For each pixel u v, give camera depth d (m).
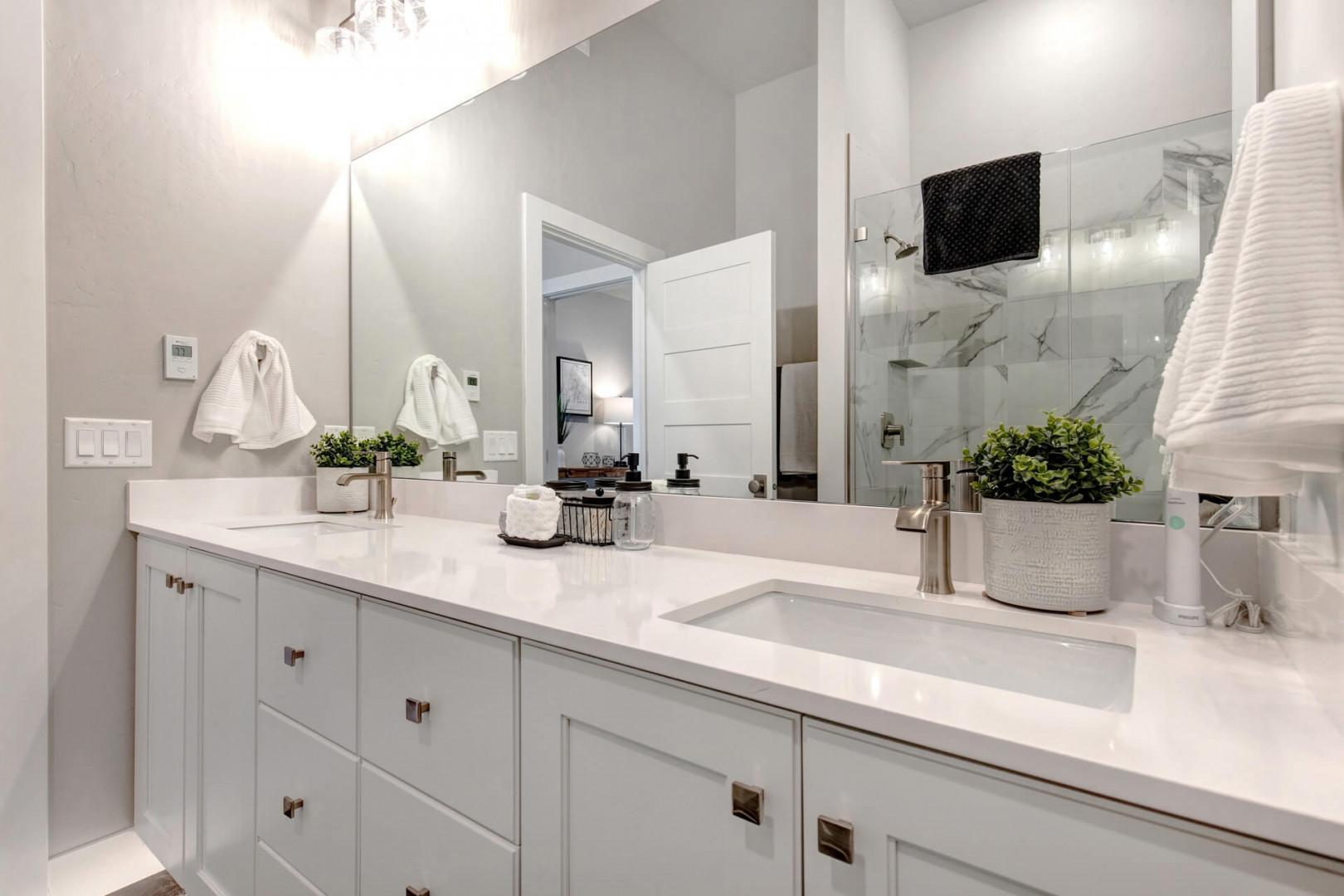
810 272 1.19
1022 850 0.45
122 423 1.60
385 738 0.94
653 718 0.65
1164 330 0.87
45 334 1.46
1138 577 0.87
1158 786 0.40
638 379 1.43
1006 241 0.98
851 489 1.13
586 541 1.37
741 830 0.59
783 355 1.22
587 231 1.53
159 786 1.51
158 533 1.52
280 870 1.14
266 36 1.90
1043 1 0.96
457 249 1.82
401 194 1.98
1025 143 0.97
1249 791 0.38
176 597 1.46
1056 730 0.47
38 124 1.45
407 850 0.90
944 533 0.91
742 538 1.25
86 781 1.54
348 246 2.10
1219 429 0.50
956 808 0.48
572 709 0.72
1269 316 0.48
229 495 1.79
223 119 1.80
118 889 1.51
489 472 1.74
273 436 1.86
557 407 1.59
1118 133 0.90
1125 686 0.69
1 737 1.41
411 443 1.95
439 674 0.87
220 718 1.30
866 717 0.51
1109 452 0.80
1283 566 0.67
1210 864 0.39
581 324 1.54
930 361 1.05
